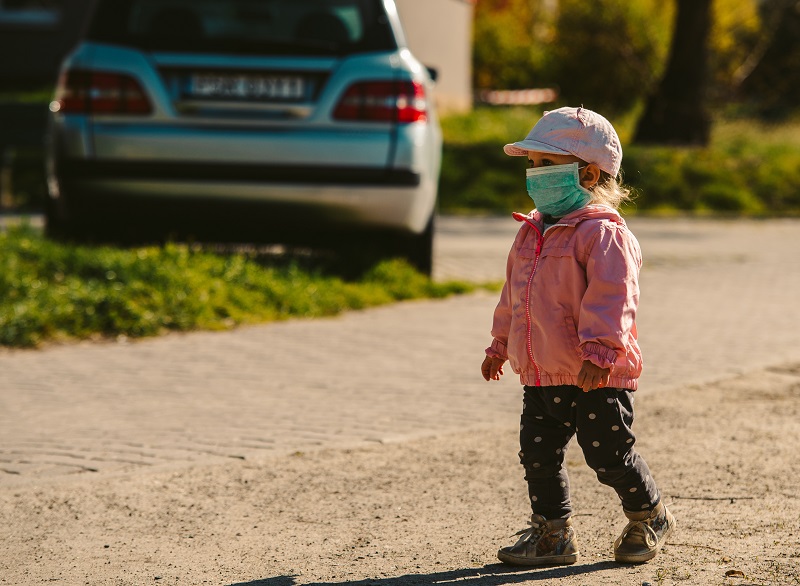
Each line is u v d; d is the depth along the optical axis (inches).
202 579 260.5
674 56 1647.4
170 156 589.6
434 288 666.2
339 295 626.8
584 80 2098.9
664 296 684.1
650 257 869.8
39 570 267.3
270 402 427.5
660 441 373.1
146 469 344.2
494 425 395.2
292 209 600.4
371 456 358.6
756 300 672.4
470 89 2149.4
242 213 603.8
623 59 2069.4
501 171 1347.2
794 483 325.7
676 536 283.6
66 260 608.1
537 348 255.9
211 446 368.8
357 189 595.8
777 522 291.9
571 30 2094.0
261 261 685.3
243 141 589.0
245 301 596.7
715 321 600.7
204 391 444.5
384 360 501.4
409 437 379.6
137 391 444.1
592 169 254.8
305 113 593.0
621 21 2080.5
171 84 591.8
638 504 265.6
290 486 330.0
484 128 1631.4
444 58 1808.6
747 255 890.1
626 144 1643.7
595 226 251.0
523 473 341.7
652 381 460.4
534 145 253.3
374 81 595.8
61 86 602.5
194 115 590.6
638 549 265.6
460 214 1214.9
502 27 2340.1
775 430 385.4
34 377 467.2
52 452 361.7
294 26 613.3
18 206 1067.3
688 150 1496.1
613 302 246.1
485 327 579.8
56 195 614.5
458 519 302.0
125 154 589.6
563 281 252.8
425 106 613.3
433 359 504.1
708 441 372.2
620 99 2092.8
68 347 525.3
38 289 572.1
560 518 266.8
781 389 447.2
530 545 265.9
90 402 427.2
